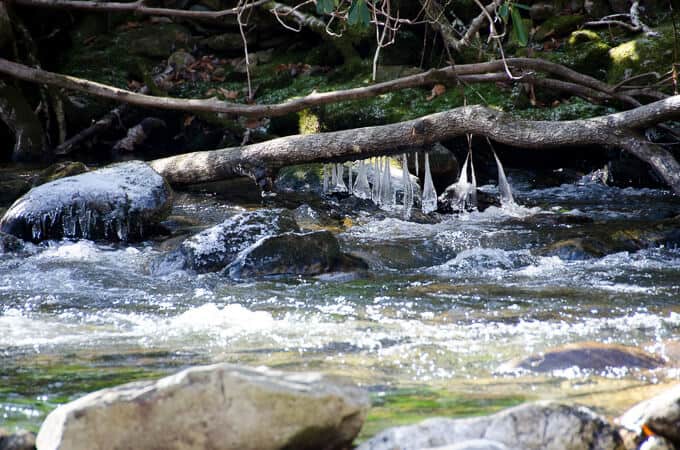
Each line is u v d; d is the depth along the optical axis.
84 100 14.72
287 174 11.63
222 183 11.88
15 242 8.43
